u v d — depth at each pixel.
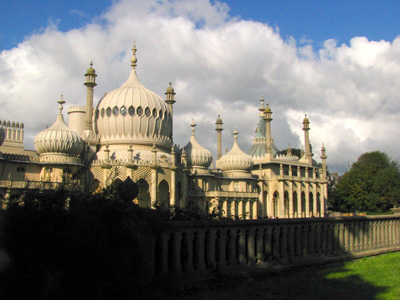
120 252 14.46
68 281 13.76
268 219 23.62
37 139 65.69
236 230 21.72
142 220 17.02
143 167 64.19
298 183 103.62
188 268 19.06
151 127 72.94
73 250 13.62
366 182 106.81
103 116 73.00
